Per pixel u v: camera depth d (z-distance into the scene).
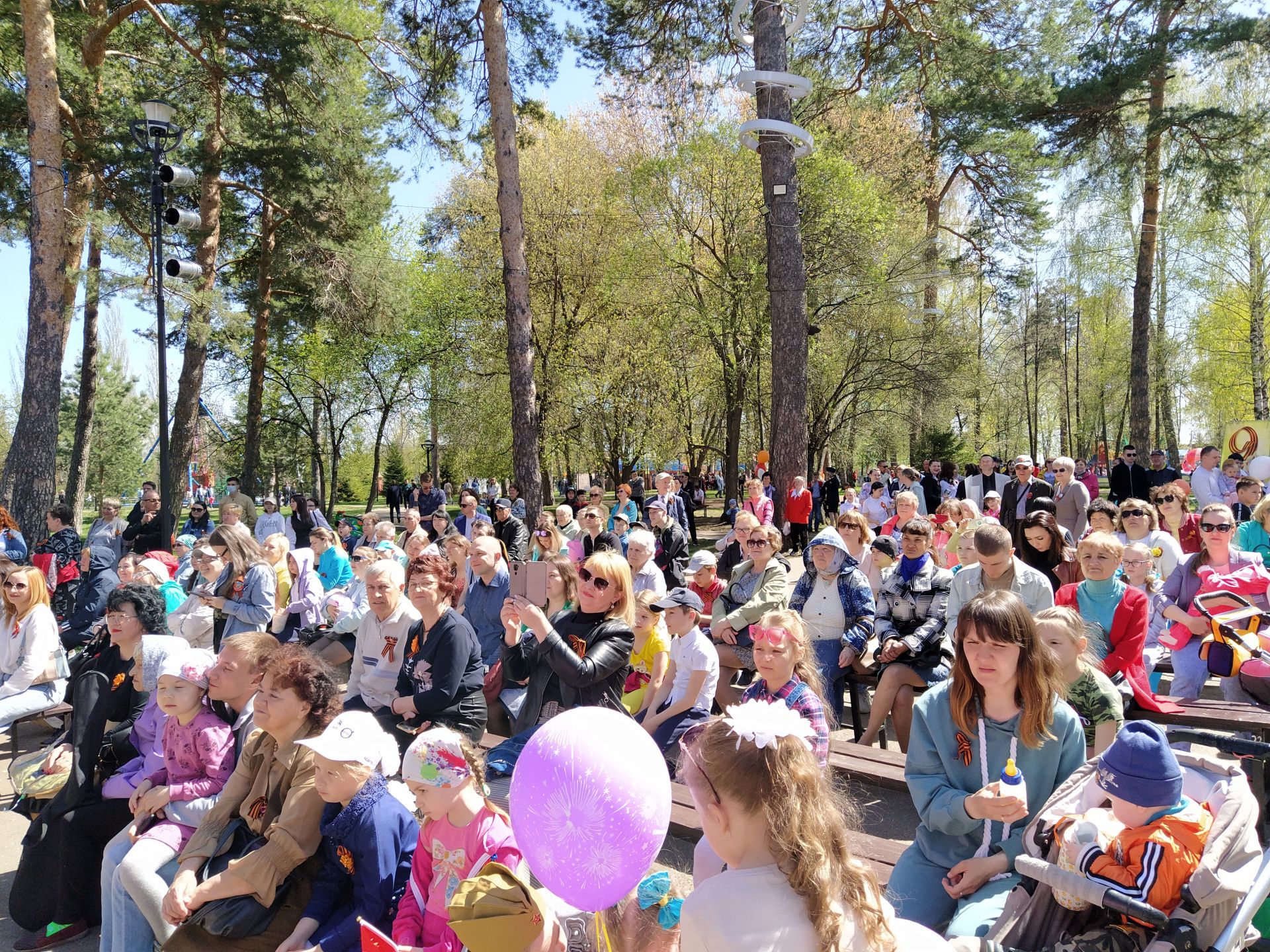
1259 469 9.20
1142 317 22.09
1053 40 17.47
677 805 3.92
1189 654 5.47
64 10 15.79
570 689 4.48
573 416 27.14
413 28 14.88
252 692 3.74
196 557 6.88
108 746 4.12
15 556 11.35
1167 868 2.27
